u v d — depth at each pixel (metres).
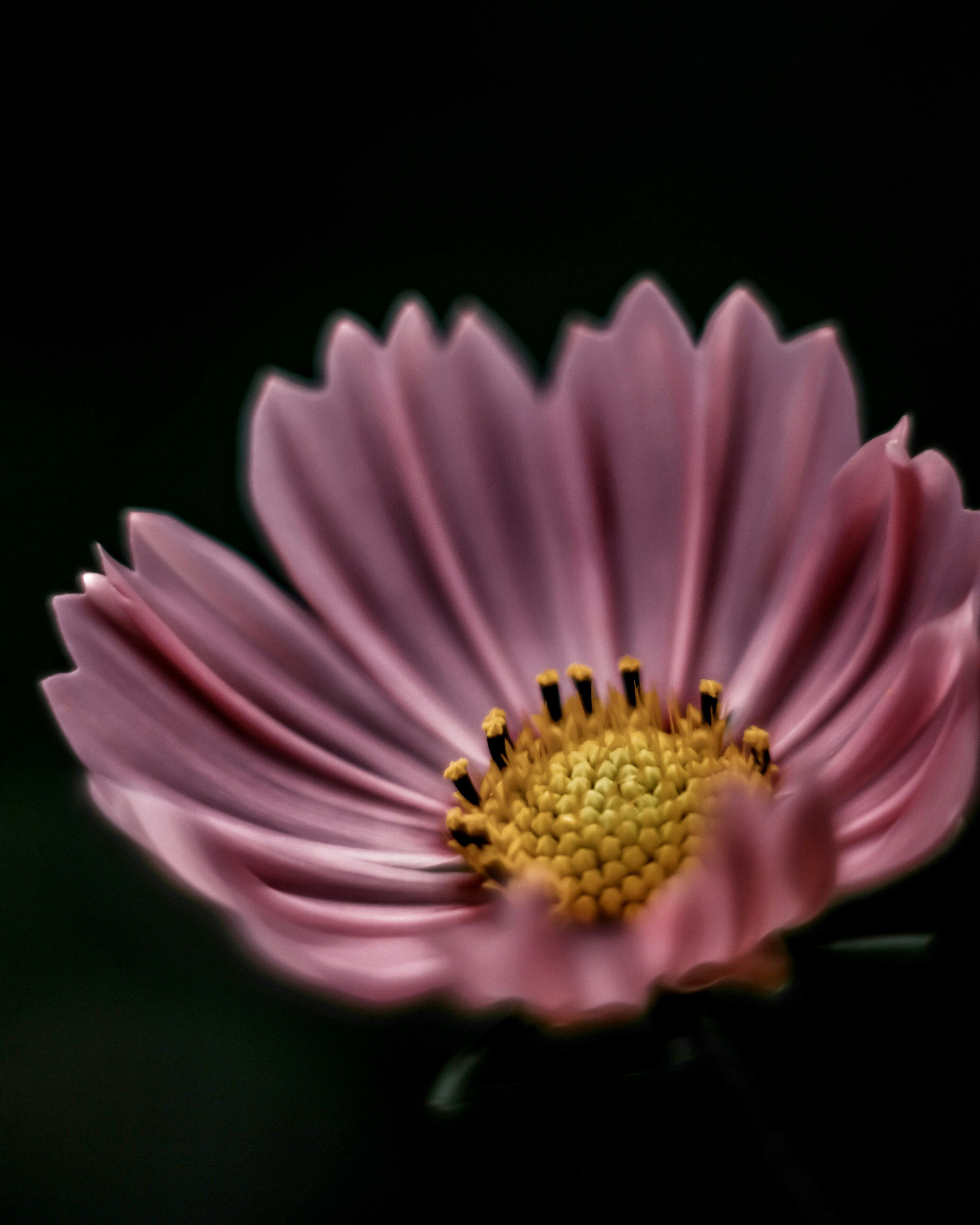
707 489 0.36
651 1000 0.33
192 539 0.36
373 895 0.35
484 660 0.36
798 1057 0.36
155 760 0.34
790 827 0.32
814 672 0.35
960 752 0.32
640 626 0.36
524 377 0.36
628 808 0.35
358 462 0.36
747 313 0.36
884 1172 0.36
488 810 0.35
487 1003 0.33
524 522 0.36
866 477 0.35
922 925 0.36
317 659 0.36
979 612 0.33
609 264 0.42
